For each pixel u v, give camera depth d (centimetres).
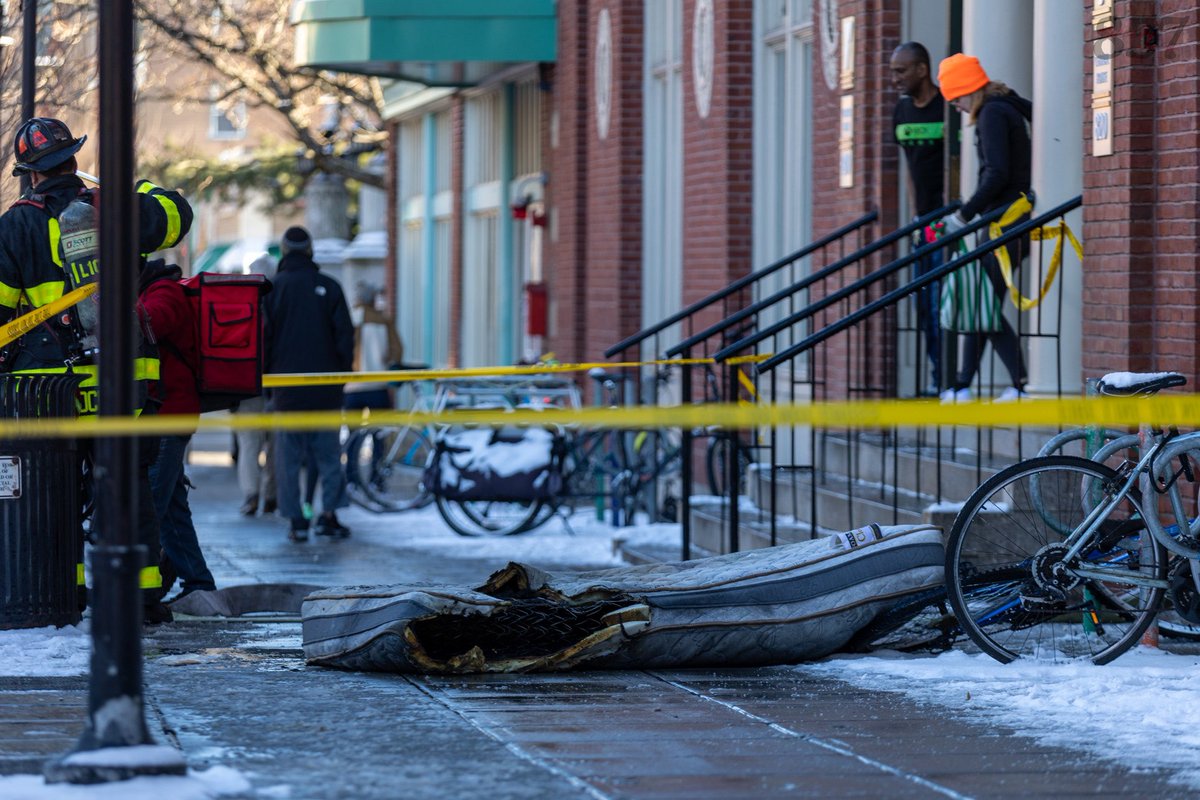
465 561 3775
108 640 1608
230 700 2050
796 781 1683
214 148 14000
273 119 12225
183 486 2848
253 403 4853
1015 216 3097
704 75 4759
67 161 2528
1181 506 2245
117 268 1600
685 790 1644
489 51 6075
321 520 4275
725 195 4628
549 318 6294
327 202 8844
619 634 2234
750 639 2278
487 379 4853
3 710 1961
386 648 2208
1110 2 2769
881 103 3831
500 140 6912
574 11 5816
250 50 8762
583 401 5691
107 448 1605
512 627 2278
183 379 2756
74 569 2495
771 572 2328
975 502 2273
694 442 4709
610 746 1820
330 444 4262
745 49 4612
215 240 15262
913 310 3831
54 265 2486
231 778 1630
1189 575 2242
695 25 4803
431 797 1603
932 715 1986
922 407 1973
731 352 2922
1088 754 1795
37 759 1712
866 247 3506
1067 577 2267
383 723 1923
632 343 3769
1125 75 2750
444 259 7806
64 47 4325
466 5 6072
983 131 3139
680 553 3572
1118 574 2262
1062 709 2014
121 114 1605
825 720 1958
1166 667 2248
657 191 5300
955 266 2872
